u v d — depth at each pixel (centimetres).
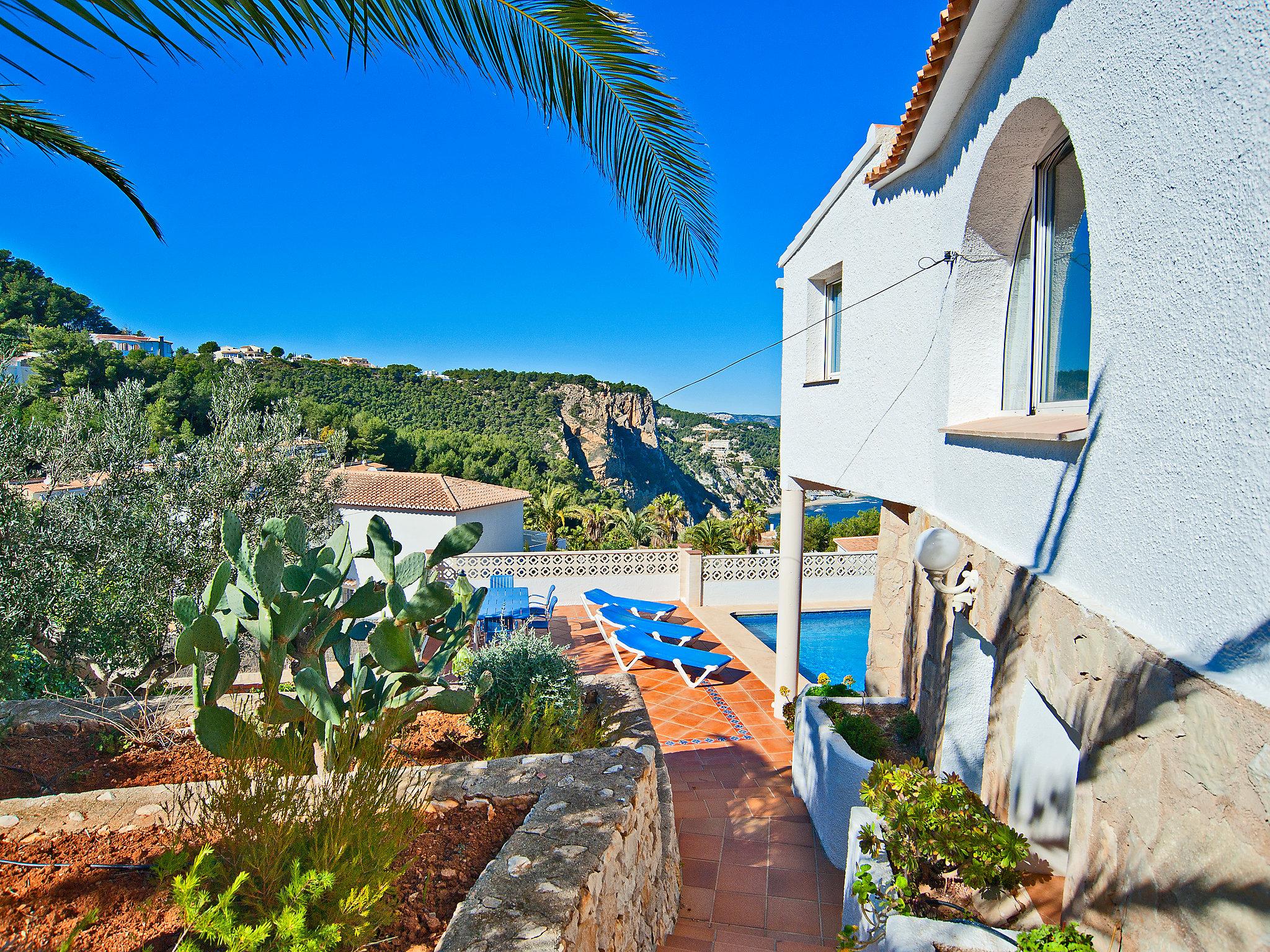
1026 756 466
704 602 1841
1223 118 214
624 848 397
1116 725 267
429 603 429
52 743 478
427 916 312
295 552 455
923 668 648
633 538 3259
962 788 459
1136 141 266
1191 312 231
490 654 614
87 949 263
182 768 453
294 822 305
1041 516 358
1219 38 216
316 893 264
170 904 290
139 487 782
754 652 1398
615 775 445
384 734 392
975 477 461
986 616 425
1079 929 289
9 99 438
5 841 338
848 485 774
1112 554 285
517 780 437
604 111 364
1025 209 457
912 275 598
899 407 636
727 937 511
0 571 646
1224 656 212
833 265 823
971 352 506
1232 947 197
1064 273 412
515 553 1864
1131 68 269
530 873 333
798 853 643
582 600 1880
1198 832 214
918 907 408
